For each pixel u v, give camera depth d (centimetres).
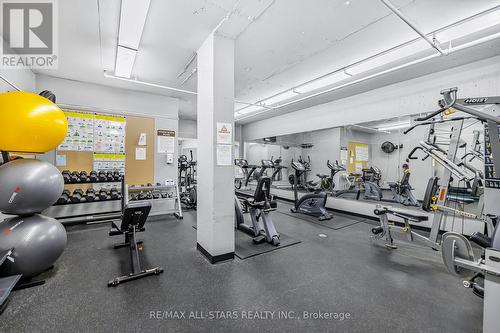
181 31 273
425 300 191
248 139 891
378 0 222
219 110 261
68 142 437
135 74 410
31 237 209
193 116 783
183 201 593
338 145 612
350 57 342
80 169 448
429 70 374
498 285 121
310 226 420
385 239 346
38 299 187
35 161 226
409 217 298
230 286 210
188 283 215
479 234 198
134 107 502
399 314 173
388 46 310
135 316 168
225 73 266
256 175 709
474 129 407
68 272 234
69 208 427
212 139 257
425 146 284
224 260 265
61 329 154
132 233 251
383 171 600
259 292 201
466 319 168
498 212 188
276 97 536
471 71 344
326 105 578
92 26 263
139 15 227
